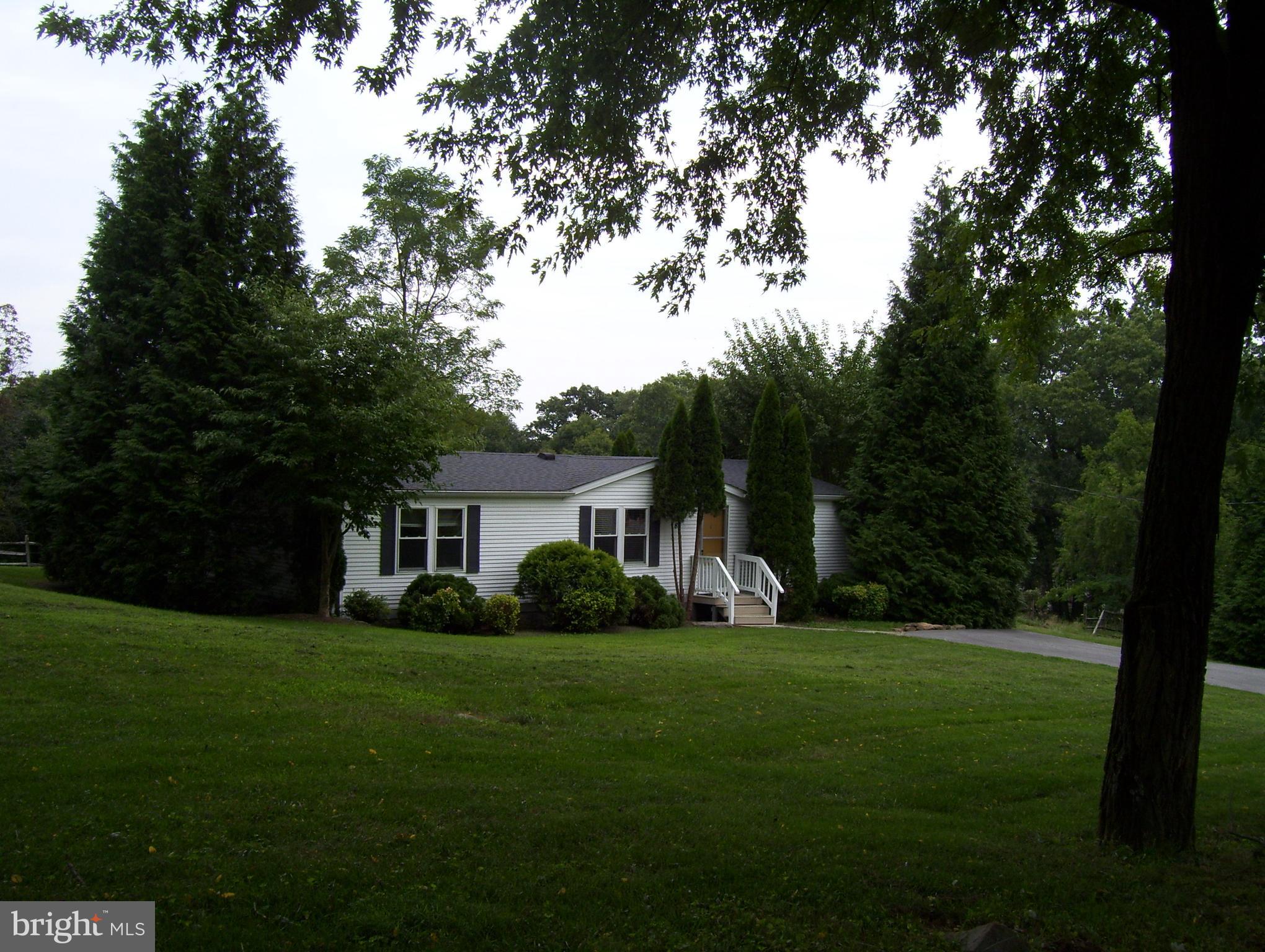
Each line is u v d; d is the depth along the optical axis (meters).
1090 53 9.20
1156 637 6.11
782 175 10.41
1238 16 5.98
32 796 5.72
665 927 4.47
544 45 8.79
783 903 4.83
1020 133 9.92
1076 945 4.57
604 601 20.31
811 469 31.58
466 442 30.97
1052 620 38.44
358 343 16.70
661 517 23.52
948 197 17.72
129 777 6.26
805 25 9.02
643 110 9.45
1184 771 6.09
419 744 7.81
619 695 10.95
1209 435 5.95
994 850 5.97
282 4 7.55
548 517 22.22
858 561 26.27
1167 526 6.06
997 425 26.09
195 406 17.17
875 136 10.19
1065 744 10.09
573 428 66.31
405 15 8.08
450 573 20.64
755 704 11.04
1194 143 5.93
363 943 4.12
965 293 11.17
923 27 9.30
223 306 18.17
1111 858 5.91
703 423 23.50
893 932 4.57
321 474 16.45
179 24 7.56
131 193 19.12
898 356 26.52
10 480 31.61
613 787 7.04
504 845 5.47
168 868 4.78
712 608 24.05
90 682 8.81
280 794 6.13
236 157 19.12
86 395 18.25
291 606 19.28
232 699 8.78
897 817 6.77
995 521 25.77
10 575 24.02
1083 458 44.25
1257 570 25.23
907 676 14.52
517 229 9.98
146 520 17.30
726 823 6.24
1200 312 5.90
